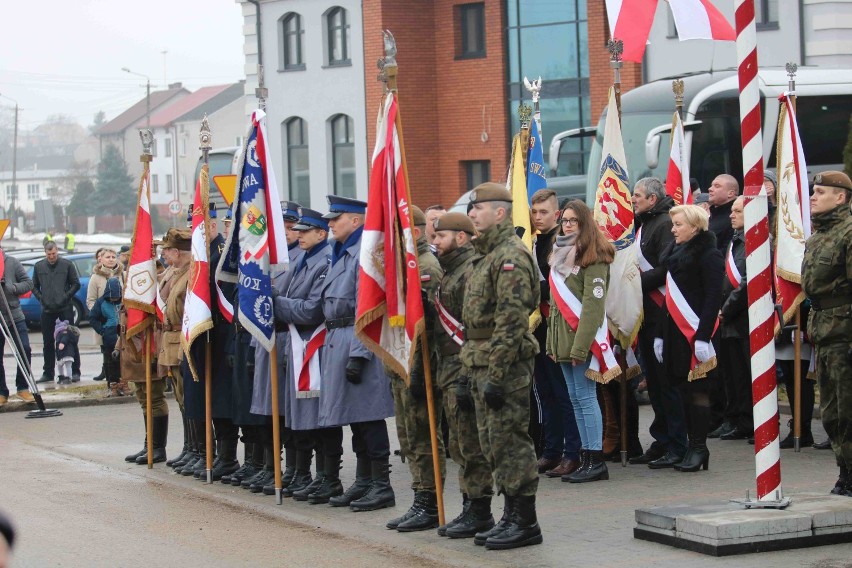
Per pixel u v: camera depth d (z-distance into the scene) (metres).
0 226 15.91
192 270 10.34
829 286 8.06
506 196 7.48
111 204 99.25
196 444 11.04
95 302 17.36
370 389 8.95
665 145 19.81
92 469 11.27
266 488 9.88
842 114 20.27
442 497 8.17
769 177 11.76
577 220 9.46
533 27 32.75
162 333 11.41
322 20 35.69
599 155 20.75
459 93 34.41
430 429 8.13
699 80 20.19
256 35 37.34
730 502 7.72
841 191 8.10
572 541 7.64
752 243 7.60
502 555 7.34
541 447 10.70
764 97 19.80
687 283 9.73
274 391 9.41
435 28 34.88
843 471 8.26
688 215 9.71
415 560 7.39
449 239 8.01
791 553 7.08
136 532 8.41
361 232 9.17
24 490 10.12
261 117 9.49
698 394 9.89
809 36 26.05
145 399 11.88
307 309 9.23
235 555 7.67
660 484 9.48
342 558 7.52
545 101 32.59
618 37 14.33
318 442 9.57
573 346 9.38
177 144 92.25
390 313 8.12
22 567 7.43
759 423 7.57
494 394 7.29
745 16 7.65
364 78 34.72
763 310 7.58
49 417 15.11
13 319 16.56
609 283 10.16
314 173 36.34
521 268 7.30
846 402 8.08
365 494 9.23
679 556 7.11
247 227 9.36
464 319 7.62
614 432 10.66
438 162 35.06
